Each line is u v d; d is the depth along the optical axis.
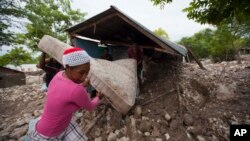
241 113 5.16
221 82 7.04
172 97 5.27
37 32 19.95
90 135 4.20
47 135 1.91
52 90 1.89
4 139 4.35
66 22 22.50
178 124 4.38
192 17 6.37
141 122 4.32
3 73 11.66
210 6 5.96
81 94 1.84
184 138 4.06
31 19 13.96
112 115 4.52
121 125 4.34
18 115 5.55
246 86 6.80
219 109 5.31
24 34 21.03
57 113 1.86
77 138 2.16
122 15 5.87
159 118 4.52
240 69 10.39
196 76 7.32
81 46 8.27
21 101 6.67
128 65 5.64
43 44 4.41
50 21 20.92
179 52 5.59
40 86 8.33
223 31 19.50
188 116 4.55
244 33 17.84
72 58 1.78
